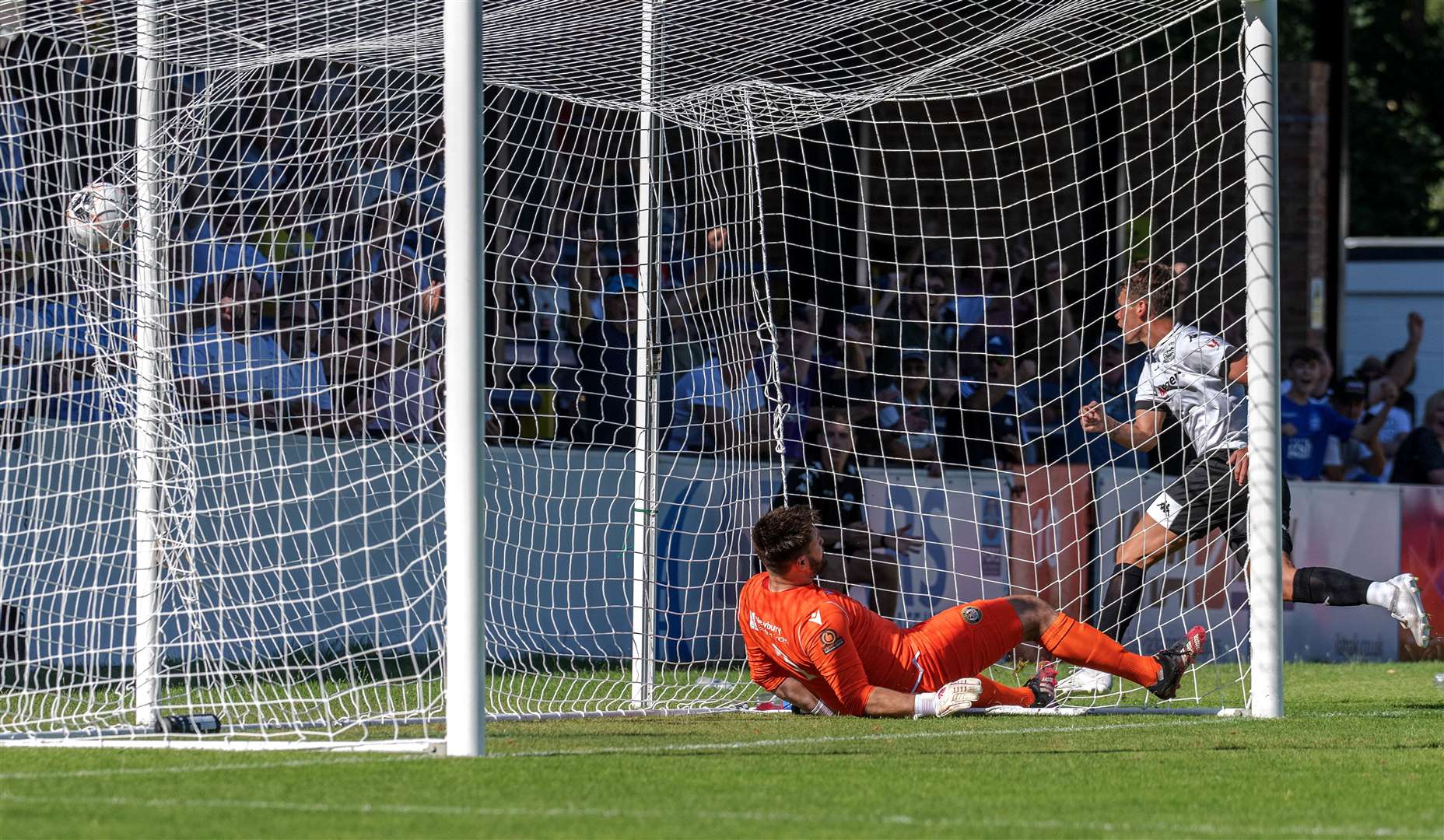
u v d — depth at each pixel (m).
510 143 37.06
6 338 27.38
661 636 32.12
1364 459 50.22
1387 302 64.00
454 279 19.31
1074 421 41.34
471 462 19.47
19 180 28.25
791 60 32.19
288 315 33.88
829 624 24.50
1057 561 38.97
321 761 18.95
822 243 44.56
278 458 33.28
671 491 36.94
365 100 35.22
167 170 27.66
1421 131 100.06
